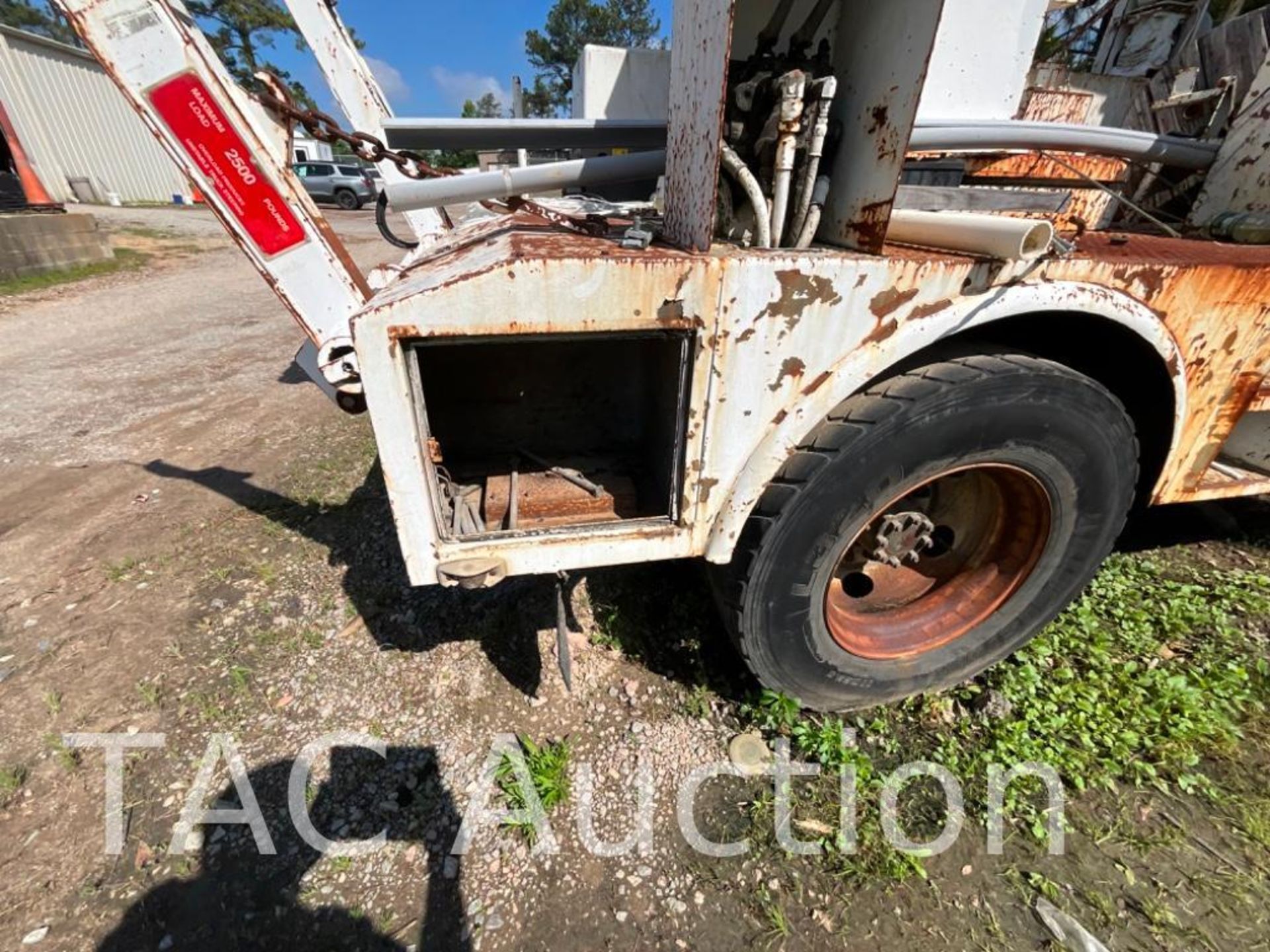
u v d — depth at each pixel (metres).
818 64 1.36
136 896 1.42
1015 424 1.48
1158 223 1.96
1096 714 1.76
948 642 1.83
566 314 1.14
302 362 1.77
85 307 7.00
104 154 16.84
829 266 1.20
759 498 1.45
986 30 2.03
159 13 1.29
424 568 1.38
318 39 2.17
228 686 1.94
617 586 2.24
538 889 1.42
